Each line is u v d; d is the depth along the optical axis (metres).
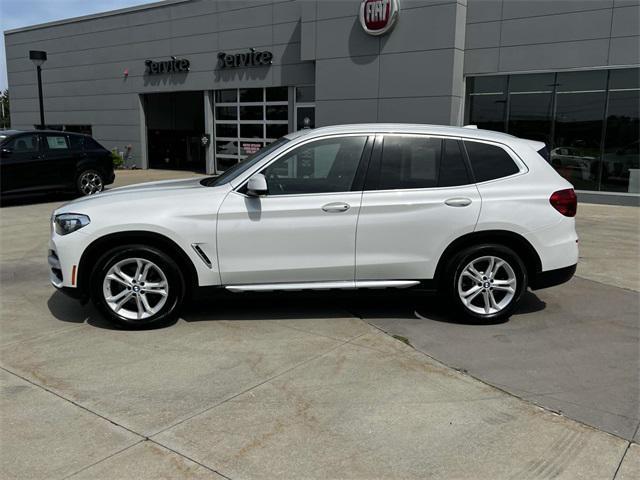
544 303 5.78
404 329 4.97
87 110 25.28
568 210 5.10
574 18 12.90
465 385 3.90
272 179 4.96
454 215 4.93
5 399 3.65
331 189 4.96
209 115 21.00
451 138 5.12
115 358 4.30
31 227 10.00
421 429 3.33
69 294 4.85
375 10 14.66
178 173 21.88
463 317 5.08
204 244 4.82
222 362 4.24
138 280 4.85
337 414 3.49
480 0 13.91
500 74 14.07
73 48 25.09
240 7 19.28
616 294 6.11
